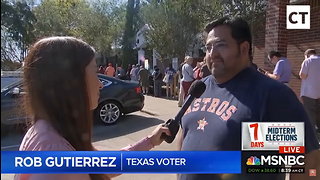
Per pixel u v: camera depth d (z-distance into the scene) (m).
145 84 16.94
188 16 18.81
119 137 7.46
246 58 1.97
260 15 10.62
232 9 10.84
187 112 2.12
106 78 8.81
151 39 21.58
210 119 1.92
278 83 1.79
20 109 1.44
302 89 6.66
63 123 1.26
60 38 1.32
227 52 1.94
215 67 1.97
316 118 6.46
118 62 37.28
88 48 1.36
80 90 1.29
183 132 2.12
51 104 1.25
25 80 1.30
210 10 12.04
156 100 14.13
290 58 9.25
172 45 20.45
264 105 1.75
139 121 9.20
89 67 1.34
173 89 15.32
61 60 1.26
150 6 22.59
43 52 1.26
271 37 7.49
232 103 1.87
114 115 8.76
